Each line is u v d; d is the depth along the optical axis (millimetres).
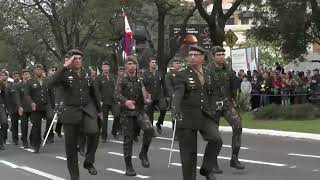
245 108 22156
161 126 19312
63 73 8727
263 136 16188
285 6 26453
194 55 7723
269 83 24312
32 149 14867
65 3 34312
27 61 57438
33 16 38344
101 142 16000
